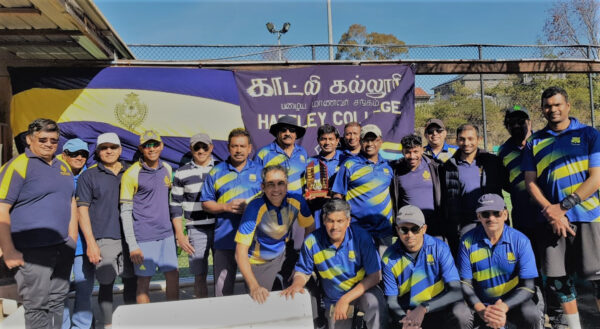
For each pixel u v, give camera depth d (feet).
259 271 10.84
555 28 66.54
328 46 17.97
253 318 8.79
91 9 12.71
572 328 10.72
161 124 16.16
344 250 9.95
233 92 16.62
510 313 9.84
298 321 8.98
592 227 10.62
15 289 12.67
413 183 12.04
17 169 10.00
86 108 15.76
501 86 53.83
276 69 16.96
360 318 11.60
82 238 11.66
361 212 11.97
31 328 10.09
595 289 11.35
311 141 16.96
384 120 17.33
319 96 17.06
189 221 12.33
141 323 8.32
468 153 12.14
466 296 9.95
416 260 9.95
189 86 16.34
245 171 11.73
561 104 10.68
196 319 8.53
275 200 10.19
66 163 11.19
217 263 11.62
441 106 55.31
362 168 12.03
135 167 11.79
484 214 9.75
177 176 12.29
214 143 16.46
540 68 19.07
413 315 9.32
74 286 12.61
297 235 12.32
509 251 9.87
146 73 16.15
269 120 16.78
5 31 13.17
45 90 15.62
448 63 18.47
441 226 12.16
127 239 11.40
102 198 11.51
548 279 11.07
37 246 10.09
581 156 10.55
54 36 13.50
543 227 10.95
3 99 15.48
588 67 19.38
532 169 11.20
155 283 16.12
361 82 17.25
